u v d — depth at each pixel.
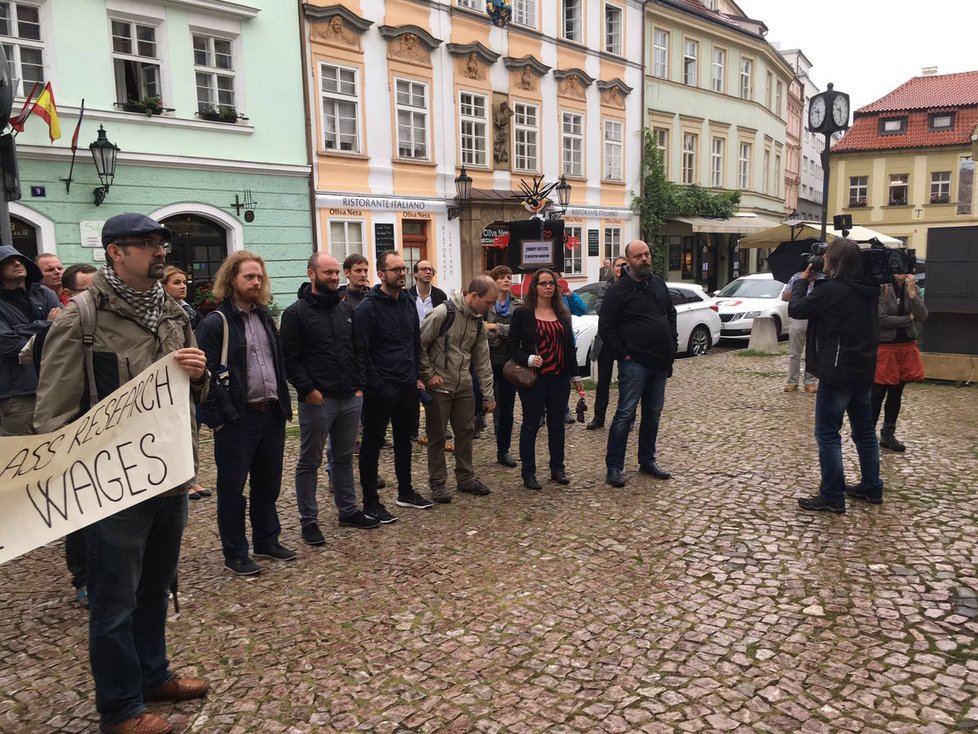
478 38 19.20
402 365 5.33
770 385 10.84
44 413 2.72
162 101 13.27
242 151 14.43
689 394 10.32
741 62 31.34
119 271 2.81
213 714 3.09
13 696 3.28
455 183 18.75
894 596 3.97
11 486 2.66
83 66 12.19
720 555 4.59
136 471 2.80
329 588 4.29
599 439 7.96
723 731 2.87
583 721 2.96
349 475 5.27
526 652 3.52
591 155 23.36
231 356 4.28
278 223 15.16
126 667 2.88
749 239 20.30
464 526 5.27
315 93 15.60
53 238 12.01
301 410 4.90
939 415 8.31
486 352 6.13
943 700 3.03
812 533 4.91
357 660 3.49
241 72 14.29
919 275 17.30
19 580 4.57
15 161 6.50
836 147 43.38
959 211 40.59
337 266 4.88
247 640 3.70
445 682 3.28
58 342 2.74
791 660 3.37
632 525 5.18
